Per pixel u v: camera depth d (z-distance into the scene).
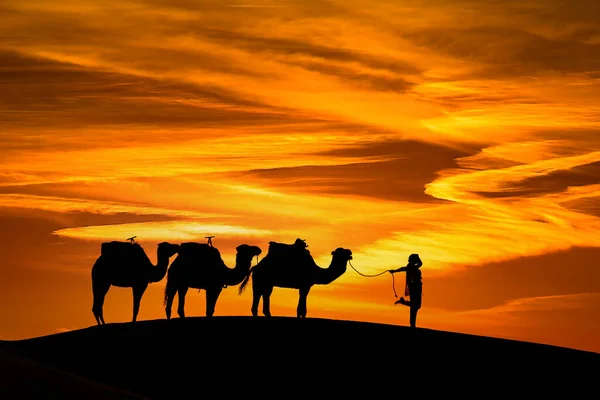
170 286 49.97
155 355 42.72
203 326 46.62
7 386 34.59
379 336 45.66
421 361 42.69
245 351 43.22
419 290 48.06
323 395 38.69
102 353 43.19
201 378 40.16
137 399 34.31
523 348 45.41
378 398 38.56
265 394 38.59
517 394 39.53
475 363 42.75
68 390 34.50
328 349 43.62
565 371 42.41
